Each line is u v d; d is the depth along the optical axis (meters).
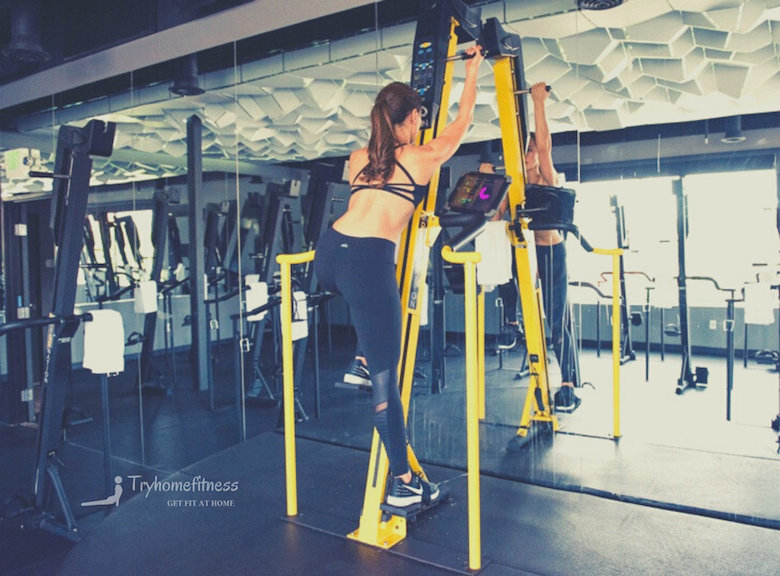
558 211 2.79
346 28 3.49
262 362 3.74
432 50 2.29
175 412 3.89
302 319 3.59
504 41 2.70
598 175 2.68
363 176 2.10
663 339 2.60
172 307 3.91
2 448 4.09
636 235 2.62
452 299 3.12
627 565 1.99
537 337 2.91
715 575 1.91
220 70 3.82
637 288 2.64
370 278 2.02
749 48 2.32
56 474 2.87
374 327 2.04
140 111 4.07
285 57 3.59
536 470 2.88
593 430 2.79
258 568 2.07
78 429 4.05
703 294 2.48
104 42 3.71
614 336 2.71
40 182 4.48
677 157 2.49
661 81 2.51
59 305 2.85
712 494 2.45
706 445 2.52
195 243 3.87
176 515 2.55
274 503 2.64
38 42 3.58
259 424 3.76
